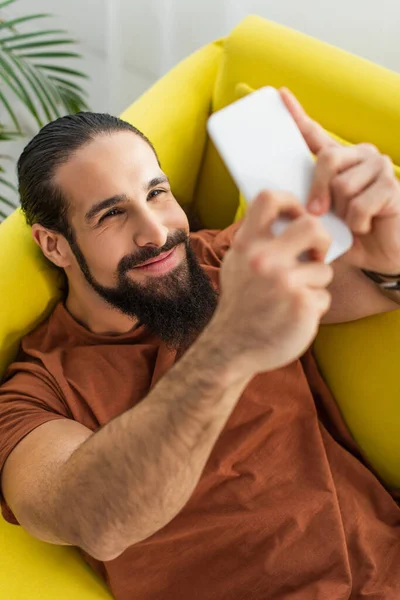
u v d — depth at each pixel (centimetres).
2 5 152
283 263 49
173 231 99
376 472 110
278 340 50
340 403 109
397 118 106
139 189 95
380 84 107
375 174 63
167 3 155
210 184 130
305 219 49
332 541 95
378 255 80
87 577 95
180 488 65
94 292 102
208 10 155
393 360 100
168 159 120
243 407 99
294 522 95
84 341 104
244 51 114
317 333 109
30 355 102
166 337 99
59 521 74
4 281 100
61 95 156
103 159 94
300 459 101
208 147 128
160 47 165
